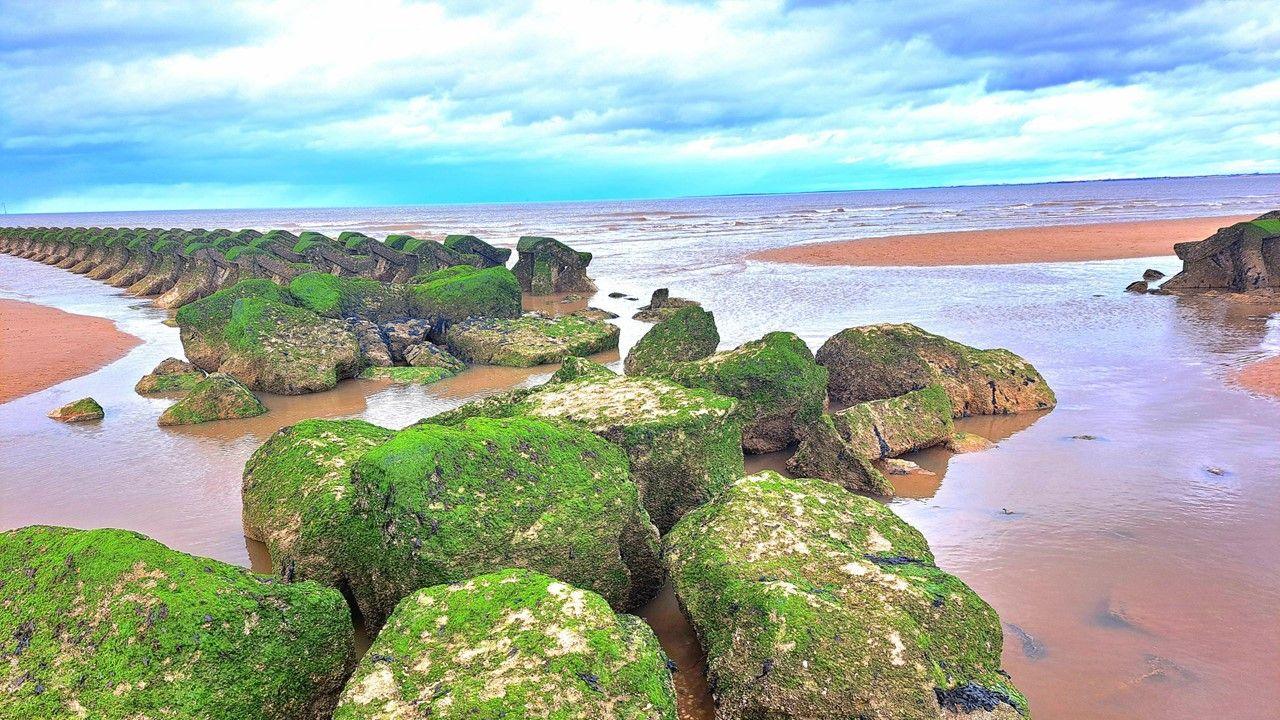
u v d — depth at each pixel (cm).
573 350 2331
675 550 890
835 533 881
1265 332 2330
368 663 636
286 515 1007
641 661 653
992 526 1106
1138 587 929
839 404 1728
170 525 1141
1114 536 1059
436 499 792
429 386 2061
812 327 2602
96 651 625
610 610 682
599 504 875
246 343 2053
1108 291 3303
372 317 2500
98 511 1197
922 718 657
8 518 1175
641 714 609
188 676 617
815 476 1307
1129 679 765
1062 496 1199
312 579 892
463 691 597
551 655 624
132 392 2009
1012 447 1424
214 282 3722
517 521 816
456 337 2442
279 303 2183
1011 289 3434
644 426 1069
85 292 4462
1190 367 1927
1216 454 1345
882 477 1238
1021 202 15938
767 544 847
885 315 2809
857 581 789
